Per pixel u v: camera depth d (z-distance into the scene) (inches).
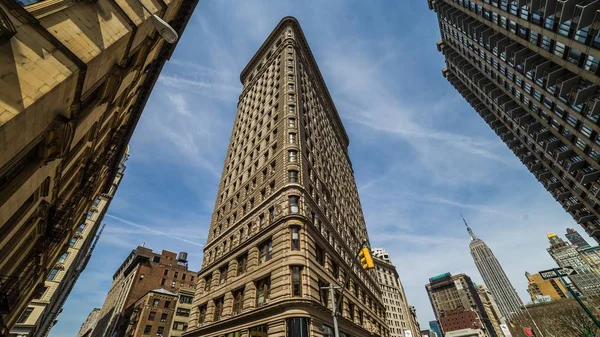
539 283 6181.1
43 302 1627.7
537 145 2222.0
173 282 3339.1
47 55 295.7
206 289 1157.1
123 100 658.8
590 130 1553.9
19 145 277.6
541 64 1610.5
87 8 365.1
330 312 837.8
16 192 325.4
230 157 1804.9
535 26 1579.7
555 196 2432.3
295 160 1178.6
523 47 1803.6
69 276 2220.7
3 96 249.9
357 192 2418.8
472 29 2267.5
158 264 3366.1
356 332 1073.5
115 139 849.5
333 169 1797.5
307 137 1478.8
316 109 1966.0
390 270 4938.5
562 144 1951.3
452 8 2591.0
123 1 433.1
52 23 312.0
